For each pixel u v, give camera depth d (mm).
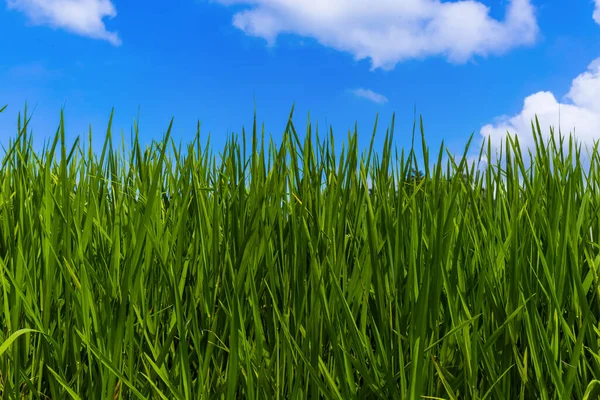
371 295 1041
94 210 1035
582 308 887
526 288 993
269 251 1025
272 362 934
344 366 861
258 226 1057
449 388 854
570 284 974
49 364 935
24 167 1178
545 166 1245
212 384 1003
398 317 934
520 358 982
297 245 1000
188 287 1106
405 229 1081
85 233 982
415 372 784
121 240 1118
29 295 971
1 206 1150
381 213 1134
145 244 1030
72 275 921
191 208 1409
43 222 1026
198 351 893
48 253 938
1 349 730
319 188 1112
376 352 947
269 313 1010
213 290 1060
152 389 939
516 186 988
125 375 909
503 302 1006
